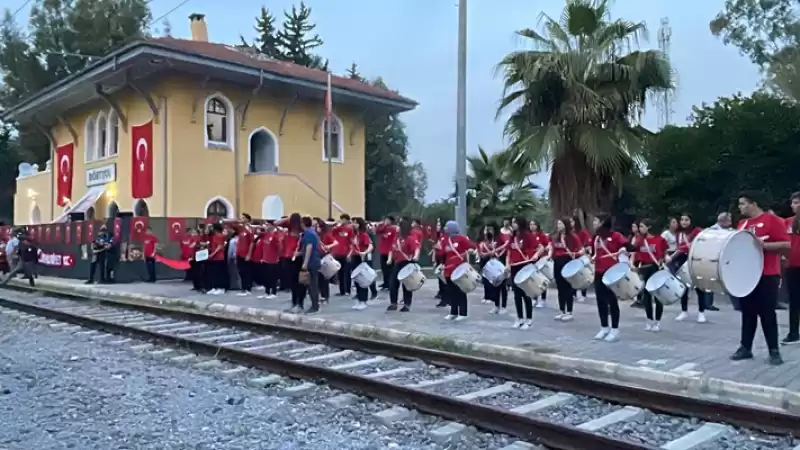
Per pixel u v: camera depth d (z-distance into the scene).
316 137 31.27
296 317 13.23
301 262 14.07
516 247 11.76
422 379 8.30
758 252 8.21
